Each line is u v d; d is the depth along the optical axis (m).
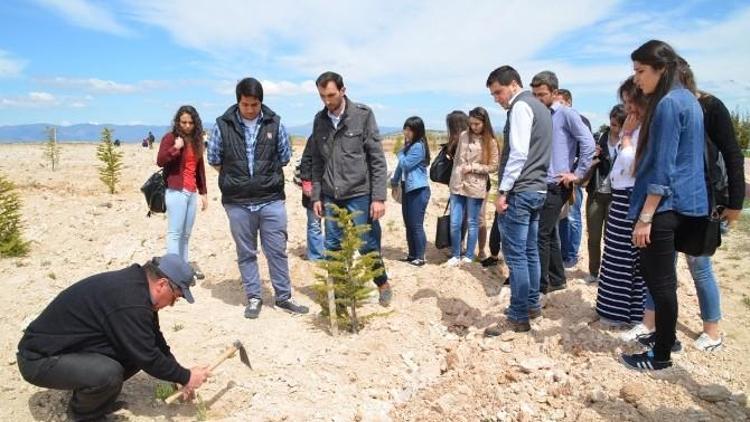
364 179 5.34
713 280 4.35
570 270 6.81
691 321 4.96
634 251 4.63
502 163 4.66
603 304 4.88
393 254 7.88
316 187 5.59
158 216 9.76
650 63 3.56
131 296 3.34
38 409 3.65
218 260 7.20
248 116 5.03
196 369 3.69
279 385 4.14
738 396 3.67
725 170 3.73
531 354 4.50
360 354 4.61
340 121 5.23
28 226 8.55
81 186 13.24
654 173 3.52
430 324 5.29
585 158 5.17
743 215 10.93
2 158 20.97
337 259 5.06
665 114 3.44
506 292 5.78
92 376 3.29
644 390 3.69
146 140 31.58
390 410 3.99
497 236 6.63
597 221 5.84
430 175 7.32
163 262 3.49
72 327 3.32
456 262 6.88
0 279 6.09
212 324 5.18
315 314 5.55
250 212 5.24
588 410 3.63
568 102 6.27
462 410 3.88
